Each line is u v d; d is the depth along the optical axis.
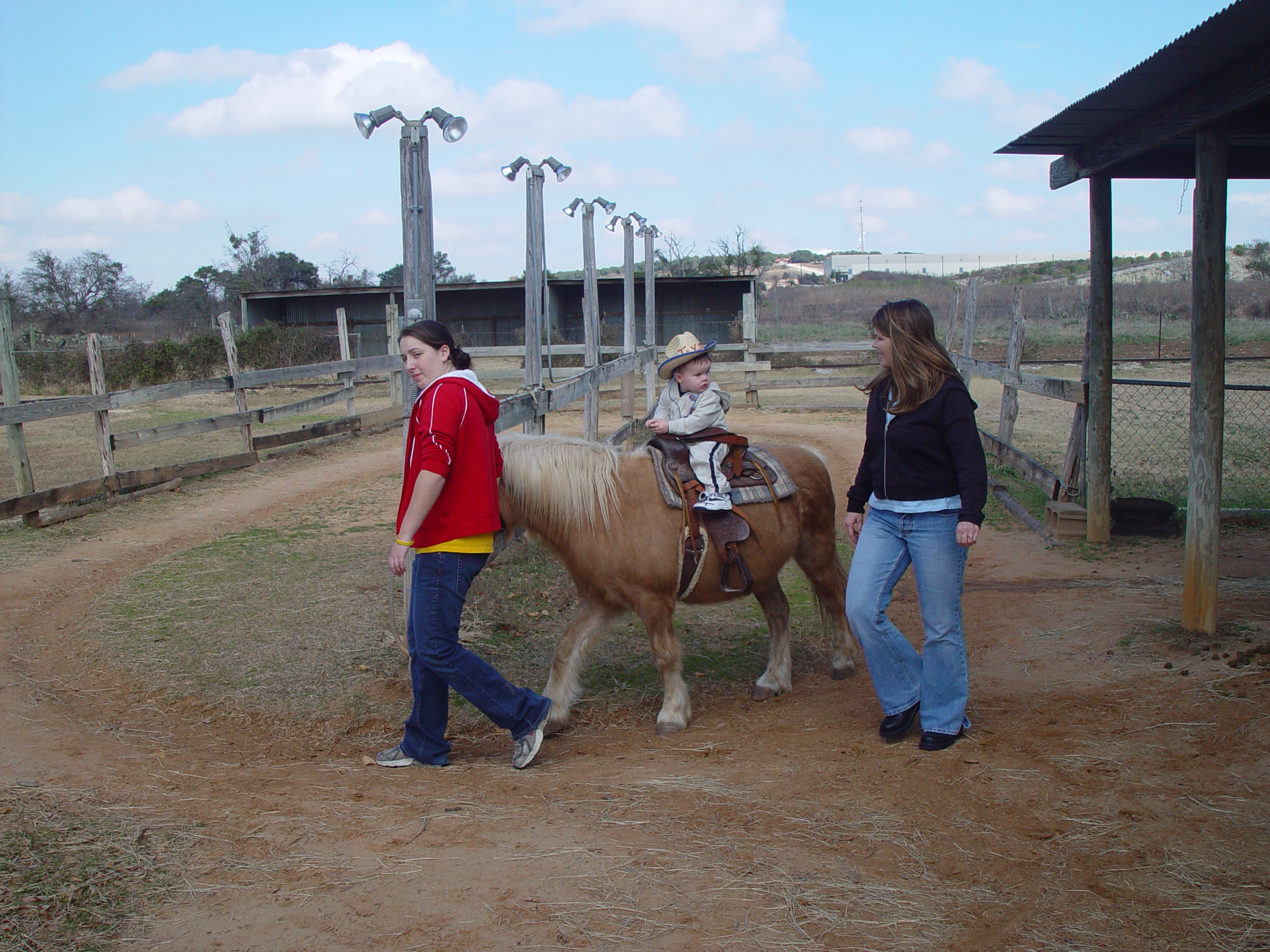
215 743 4.00
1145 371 20.42
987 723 3.84
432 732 3.73
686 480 4.02
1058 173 6.80
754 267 40.62
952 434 3.43
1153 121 5.03
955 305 13.71
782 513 4.30
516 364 26.11
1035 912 2.41
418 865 2.75
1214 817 2.86
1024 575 6.32
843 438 13.35
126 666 4.89
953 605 3.56
